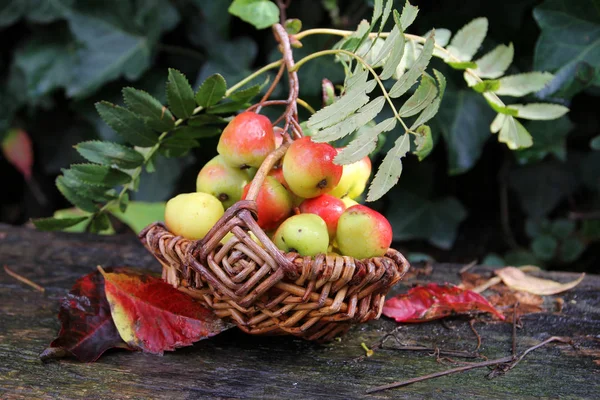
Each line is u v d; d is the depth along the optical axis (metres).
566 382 0.68
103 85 1.07
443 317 0.74
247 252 0.65
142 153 0.79
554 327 0.73
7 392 0.67
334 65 0.92
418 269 0.80
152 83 1.07
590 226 1.01
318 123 0.66
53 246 0.84
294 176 0.67
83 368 0.69
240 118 0.69
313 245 0.66
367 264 0.66
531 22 0.92
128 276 0.71
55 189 1.32
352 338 0.72
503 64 0.77
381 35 0.74
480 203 1.14
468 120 0.92
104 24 1.02
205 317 0.70
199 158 1.07
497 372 0.69
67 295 0.71
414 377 0.68
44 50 1.12
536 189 1.03
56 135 1.22
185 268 0.67
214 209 0.69
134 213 0.96
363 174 0.71
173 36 1.06
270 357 0.70
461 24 0.92
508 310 0.75
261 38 1.03
